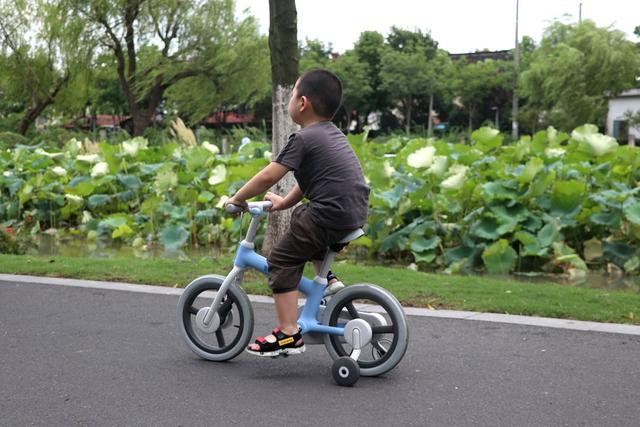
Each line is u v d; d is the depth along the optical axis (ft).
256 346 13.80
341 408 12.39
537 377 13.97
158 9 115.65
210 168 40.50
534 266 29.32
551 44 151.12
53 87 121.70
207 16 119.75
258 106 180.96
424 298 20.30
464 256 29.84
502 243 28.50
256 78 126.93
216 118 177.58
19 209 42.22
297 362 15.10
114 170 42.09
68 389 13.35
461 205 31.09
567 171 31.50
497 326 17.62
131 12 116.06
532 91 141.49
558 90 134.31
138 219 38.17
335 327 13.98
